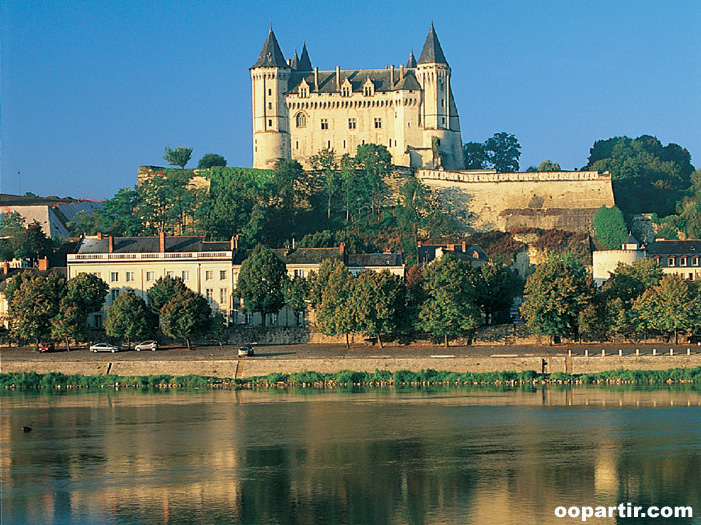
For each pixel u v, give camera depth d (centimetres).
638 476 9762
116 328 15850
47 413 12850
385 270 16438
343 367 14938
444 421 12038
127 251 17812
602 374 14562
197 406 13138
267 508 8950
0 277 18500
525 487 9462
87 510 8944
